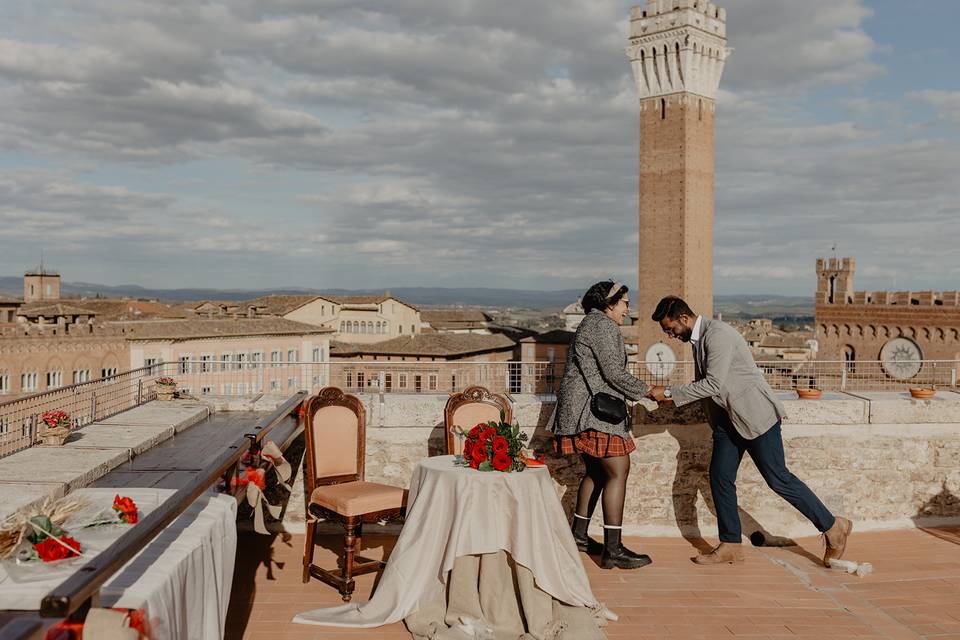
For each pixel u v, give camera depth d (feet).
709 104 256.93
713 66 256.32
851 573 22.94
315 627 18.25
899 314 265.34
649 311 253.44
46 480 16.80
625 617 19.35
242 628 18.15
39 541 12.09
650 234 254.88
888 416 28.09
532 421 27.20
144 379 30.01
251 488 17.97
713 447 23.94
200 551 13.15
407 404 27.27
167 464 19.74
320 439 22.33
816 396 28.37
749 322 449.06
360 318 319.68
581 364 22.66
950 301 253.24
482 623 18.22
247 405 29.66
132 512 13.93
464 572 18.62
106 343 220.43
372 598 19.08
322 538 25.73
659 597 20.77
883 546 25.91
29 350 207.00
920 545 26.02
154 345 218.79
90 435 22.43
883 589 21.62
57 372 212.84
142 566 11.90
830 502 27.86
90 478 17.76
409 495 20.31
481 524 18.35
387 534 26.30
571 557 19.43
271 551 24.21
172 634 11.54
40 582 11.12
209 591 13.53
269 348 241.14
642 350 253.03
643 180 256.32
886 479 28.12
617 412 22.34
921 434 28.30
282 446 20.29
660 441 27.22
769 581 22.20
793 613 19.75
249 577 21.75
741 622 19.12
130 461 20.10
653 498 27.32
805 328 627.87
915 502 28.40
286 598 20.15
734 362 22.71
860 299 275.59
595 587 21.50
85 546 12.62
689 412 27.30
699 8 247.29
